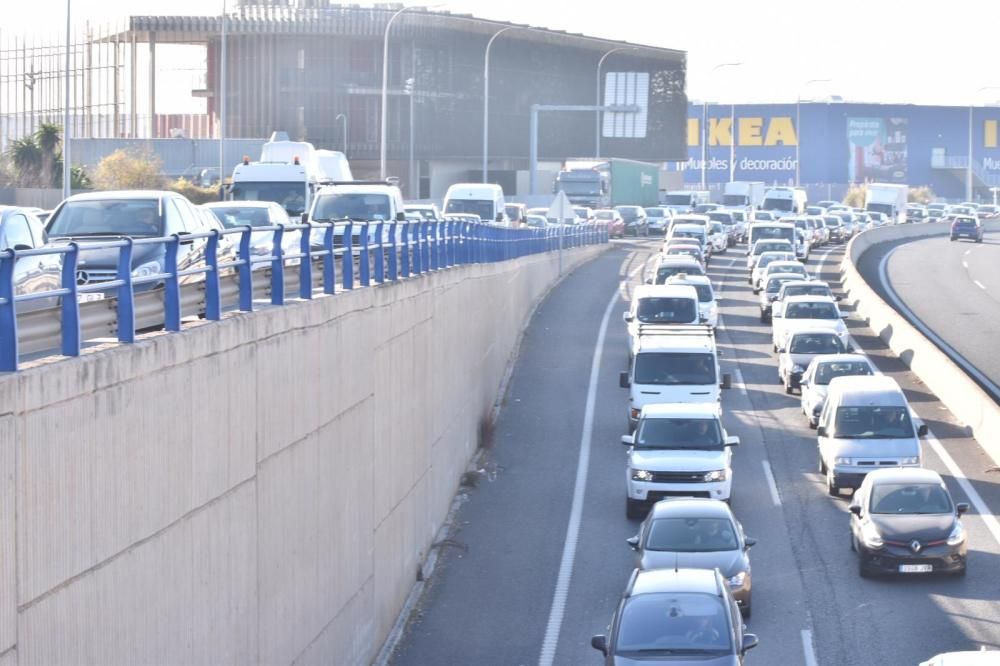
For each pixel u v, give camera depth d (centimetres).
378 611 2339
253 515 1645
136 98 10019
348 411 2128
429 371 2888
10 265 1080
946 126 18762
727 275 7606
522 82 13050
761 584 2584
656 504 2544
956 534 2561
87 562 1176
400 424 2550
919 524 2566
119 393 1242
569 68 13688
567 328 5497
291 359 1806
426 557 2833
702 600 1862
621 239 10019
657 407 3191
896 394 3294
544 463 3588
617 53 14062
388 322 2438
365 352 2253
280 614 1756
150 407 1316
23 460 1062
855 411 3259
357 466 2191
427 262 3006
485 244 4162
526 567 2781
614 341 5225
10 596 1041
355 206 3753
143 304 1500
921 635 2281
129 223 1973
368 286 2308
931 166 18738
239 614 1591
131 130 9825
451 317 3219
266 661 1697
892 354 4947
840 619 2372
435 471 2972
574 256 7594
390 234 2597
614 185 11275
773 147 18788
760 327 5628
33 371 1083
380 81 11100
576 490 3338
